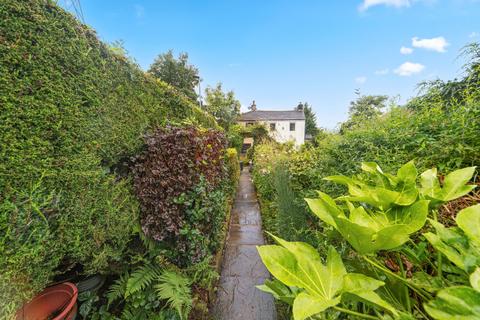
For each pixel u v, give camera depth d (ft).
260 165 19.85
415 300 1.92
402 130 4.70
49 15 3.87
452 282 1.70
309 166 9.61
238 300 6.79
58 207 3.83
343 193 5.23
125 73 6.17
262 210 14.56
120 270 5.66
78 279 5.20
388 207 2.16
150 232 5.93
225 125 50.67
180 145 6.45
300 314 1.33
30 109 3.44
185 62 45.50
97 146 4.86
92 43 4.96
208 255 6.95
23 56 3.37
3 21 3.14
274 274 1.67
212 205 7.22
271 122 68.49
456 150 3.26
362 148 5.60
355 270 2.34
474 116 3.48
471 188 2.01
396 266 2.36
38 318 4.00
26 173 3.34
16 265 3.13
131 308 5.06
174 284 5.24
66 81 4.15
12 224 3.11
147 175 6.15
